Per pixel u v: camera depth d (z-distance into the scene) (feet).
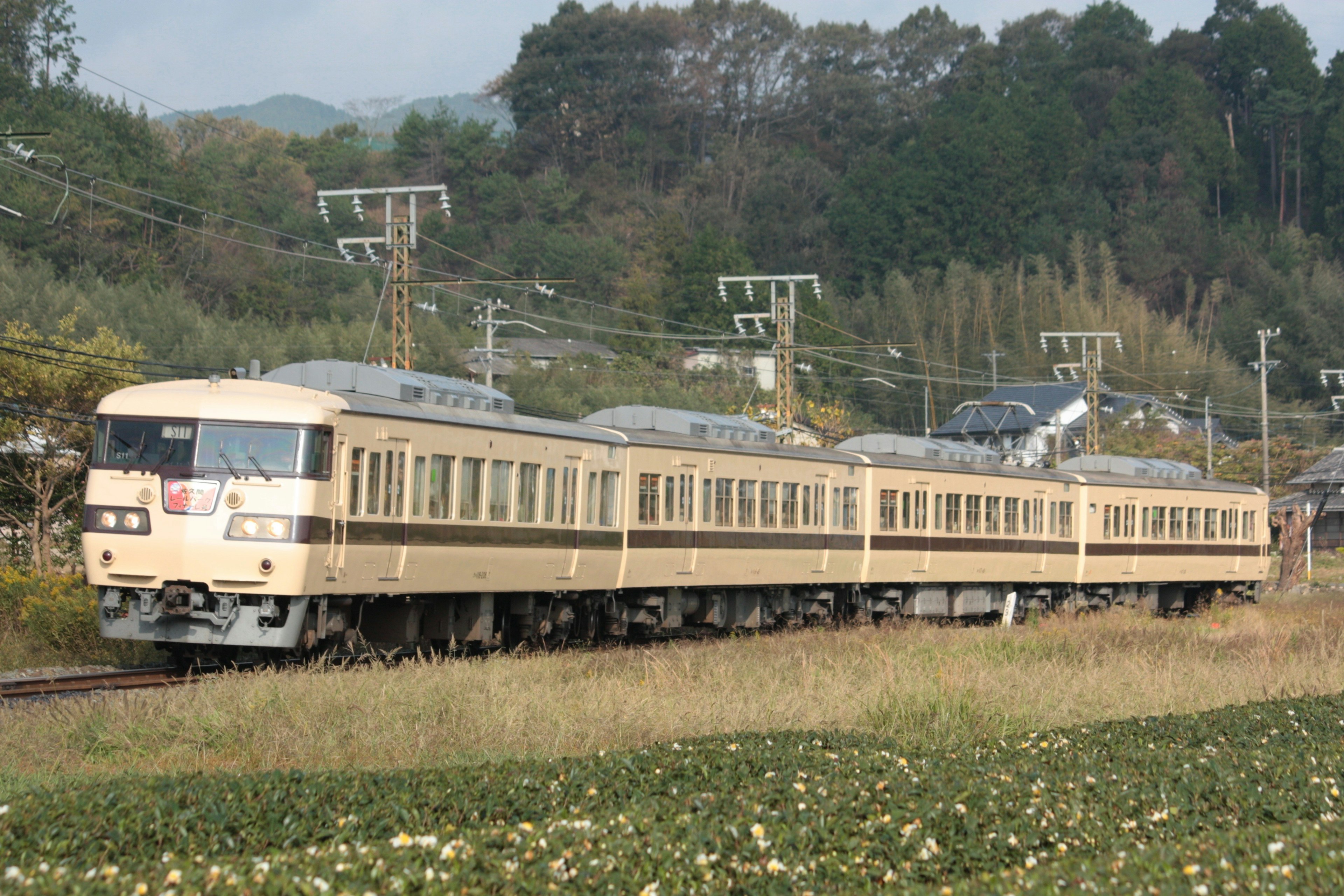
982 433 506.48
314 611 123.65
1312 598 301.43
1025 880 52.75
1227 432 602.44
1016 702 112.27
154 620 119.96
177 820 60.34
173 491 119.14
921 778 72.69
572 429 158.30
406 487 131.85
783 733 93.04
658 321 590.96
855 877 55.93
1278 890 49.21
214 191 617.62
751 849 57.26
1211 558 284.00
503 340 556.10
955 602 230.89
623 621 173.37
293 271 594.65
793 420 334.03
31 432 196.95
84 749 86.28
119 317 370.12
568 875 53.31
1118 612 240.94
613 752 83.15
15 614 156.46
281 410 120.47
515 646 158.71
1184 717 103.45
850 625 209.67
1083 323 579.48
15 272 371.97
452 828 60.85
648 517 169.58
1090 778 73.10
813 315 591.37
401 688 102.22
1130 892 49.73
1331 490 455.63
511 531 146.51
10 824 58.23
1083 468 287.69
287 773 71.77
